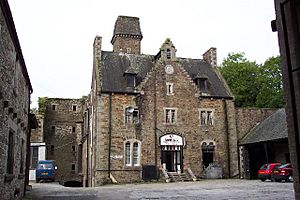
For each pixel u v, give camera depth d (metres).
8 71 10.12
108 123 30.69
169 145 32.03
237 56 52.31
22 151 15.46
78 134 47.62
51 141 49.16
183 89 33.69
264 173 27.42
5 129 9.81
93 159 31.81
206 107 34.00
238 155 34.00
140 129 31.50
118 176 29.97
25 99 15.98
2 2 8.41
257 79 47.69
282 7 3.66
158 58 34.69
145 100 32.22
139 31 39.88
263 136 31.12
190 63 37.72
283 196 14.34
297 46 3.48
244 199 13.63
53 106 50.59
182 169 31.91
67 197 16.05
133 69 32.72
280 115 32.62
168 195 16.41
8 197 10.82
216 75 37.06
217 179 32.16
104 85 31.50
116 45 39.31
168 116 32.72
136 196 16.16
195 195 16.08
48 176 35.84
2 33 8.91
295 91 3.47
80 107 51.53
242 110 35.91
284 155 30.88
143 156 31.06
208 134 33.47
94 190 21.03
